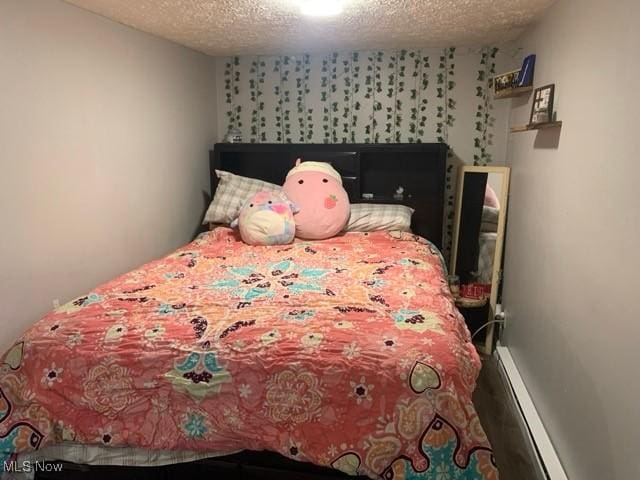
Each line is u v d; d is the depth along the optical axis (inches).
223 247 113.5
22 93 75.2
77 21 86.6
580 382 67.0
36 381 64.2
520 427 90.7
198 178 137.7
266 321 68.9
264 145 137.3
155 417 62.3
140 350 63.6
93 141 92.4
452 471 57.1
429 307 75.0
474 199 128.1
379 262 100.3
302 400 59.7
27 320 78.4
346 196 125.3
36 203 79.0
